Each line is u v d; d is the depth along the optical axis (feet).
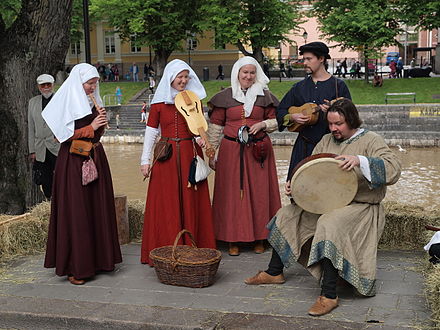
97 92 17.19
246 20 114.62
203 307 14.34
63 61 25.12
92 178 16.47
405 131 86.84
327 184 14.40
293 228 15.16
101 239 17.01
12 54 24.09
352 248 14.08
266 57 150.41
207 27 114.52
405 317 13.28
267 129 18.93
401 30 111.96
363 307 13.96
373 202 14.74
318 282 15.93
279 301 14.60
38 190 25.11
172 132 17.90
